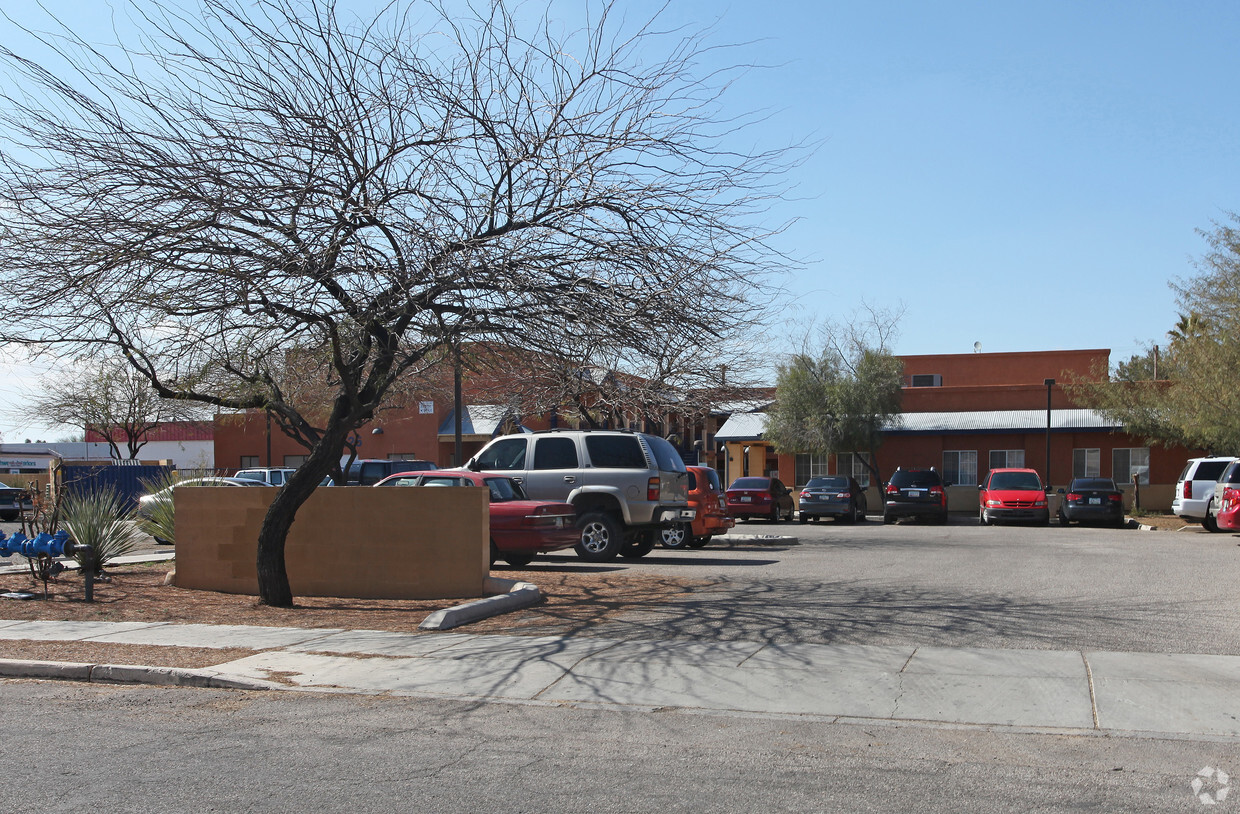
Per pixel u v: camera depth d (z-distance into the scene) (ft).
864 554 63.00
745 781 18.76
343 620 36.65
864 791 18.15
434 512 42.63
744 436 137.49
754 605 38.99
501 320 37.60
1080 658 28.45
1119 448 127.65
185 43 34.71
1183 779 18.84
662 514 57.11
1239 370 91.56
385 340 38.24
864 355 129.70
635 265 36.83
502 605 37.99
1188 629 32.94
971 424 131.44
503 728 22.70
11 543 47.62
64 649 31.19
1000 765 19.77
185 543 45.98
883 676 26.76
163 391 39.75
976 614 36.24
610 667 28.25
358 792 18.11
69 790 18.17
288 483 40.40
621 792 18.10
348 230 34.53
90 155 34.35
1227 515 76.28
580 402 70.64
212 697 25.91
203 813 16.96
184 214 34.58
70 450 181.57
